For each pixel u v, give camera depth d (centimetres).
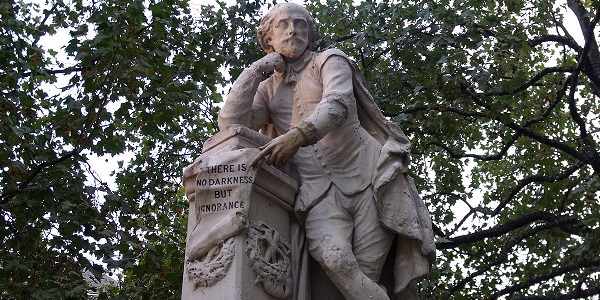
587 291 1057
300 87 391
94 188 813
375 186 365
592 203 1059
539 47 1207
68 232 793
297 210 365
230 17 1005
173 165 998
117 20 832
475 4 1008
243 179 343
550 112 1121
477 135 1151
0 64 834
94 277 847
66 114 838
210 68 914
